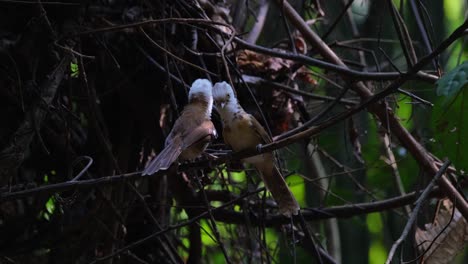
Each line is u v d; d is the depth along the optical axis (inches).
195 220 371.2
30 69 361.7
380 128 466.6
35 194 293.6
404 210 520.1
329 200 530.3
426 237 402.0
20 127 340.2
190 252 476.4
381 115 408.5
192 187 459.5
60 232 418.6
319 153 546.3
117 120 452.4
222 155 319.6
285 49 501.0
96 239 422.9
